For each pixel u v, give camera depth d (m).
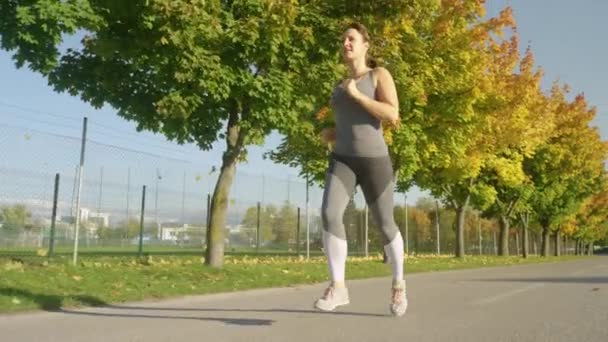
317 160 17.02
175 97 9.51
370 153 4.28
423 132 18.09
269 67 10.27
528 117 25.70
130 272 9.41
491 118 21.31
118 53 9.95
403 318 4.93
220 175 11.63
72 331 4.39
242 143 11.41
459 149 19.45
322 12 11.23
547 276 11.95
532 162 34.25
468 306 5.88
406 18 14.81
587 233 74.62
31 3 8.93
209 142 11.61
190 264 11.70
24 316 5.30
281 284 9.66
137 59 9.88
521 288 8.28
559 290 7.94
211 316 5.21
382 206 4.46
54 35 9.08
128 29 9.92
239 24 9.52
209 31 9.21
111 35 9.93
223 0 10.31
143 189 16.16
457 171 23.14
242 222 23.80
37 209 12.86
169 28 8.99
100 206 16.41
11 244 14.45
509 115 22.61
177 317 5.17
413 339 3.93
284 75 10.05
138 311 5.70
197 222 19.61
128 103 10.99
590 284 9.20
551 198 37.94
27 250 14.41
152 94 11.01
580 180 43.09
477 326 4.50
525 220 40.47
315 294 7.86
